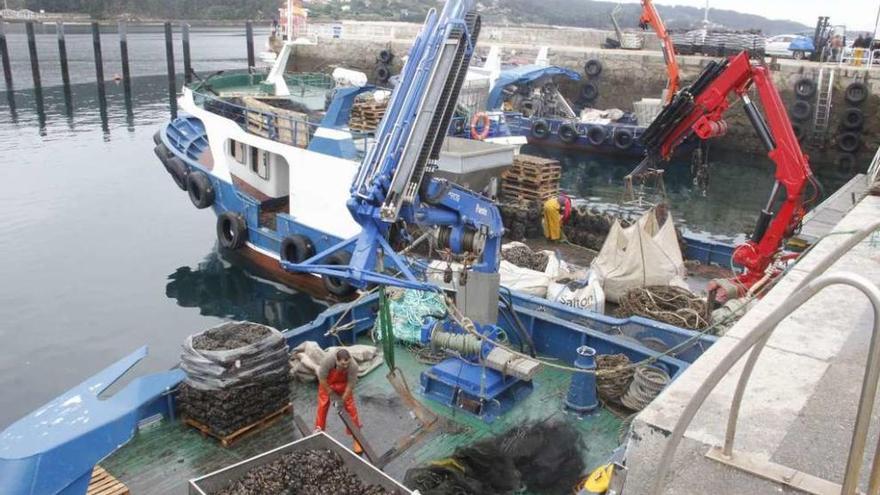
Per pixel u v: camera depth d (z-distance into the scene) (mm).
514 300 9758
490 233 7562
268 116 14266
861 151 28938
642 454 3305
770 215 10539
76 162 25000
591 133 28766
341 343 9070
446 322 7953
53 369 10938
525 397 7879
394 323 9188
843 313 4914
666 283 11070
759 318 4793
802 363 4078
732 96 30391
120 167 24344
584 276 11453
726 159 30156
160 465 6504
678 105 11867
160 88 46406
